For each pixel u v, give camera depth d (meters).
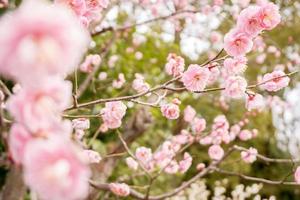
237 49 2.45
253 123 7.98
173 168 4.16
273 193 9.68
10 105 1.21
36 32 1.04
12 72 1.08
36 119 1.20
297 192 10.09
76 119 3.22
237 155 7.62
